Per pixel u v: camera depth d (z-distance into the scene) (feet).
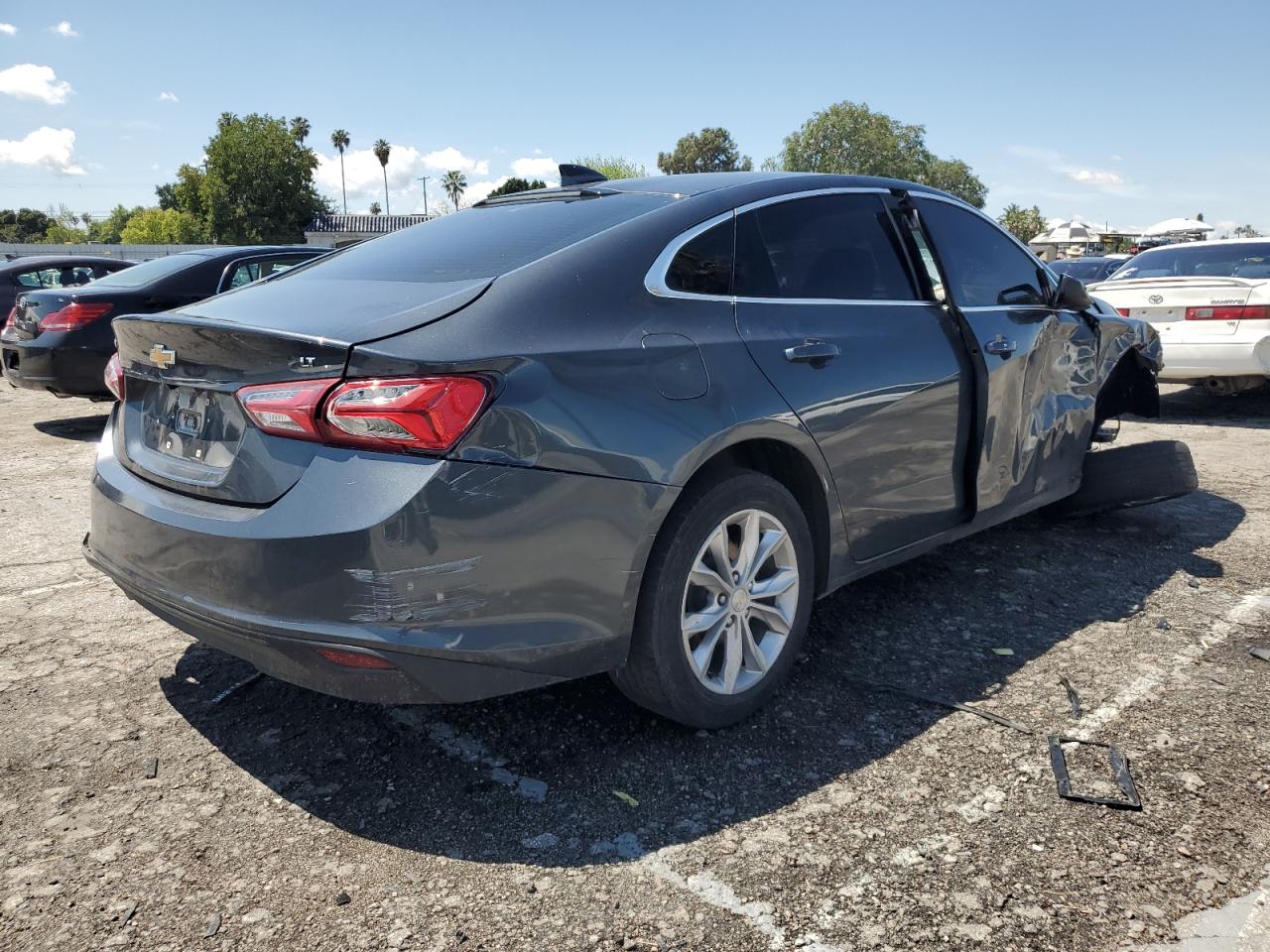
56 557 13.91
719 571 8.32
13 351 23.07
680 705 8.21
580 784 7.87
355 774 8.06
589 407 7.25
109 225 356.38
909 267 10.78
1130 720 8.77
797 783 7.84
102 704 9.31
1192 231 124.57
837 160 265.13
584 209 9.36
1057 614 11.43
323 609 6.63
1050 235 115.75
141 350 8.29
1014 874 6.64
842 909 6.32
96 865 6.87
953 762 8.13
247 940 6.11
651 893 6.53
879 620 11.25
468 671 6.91
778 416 8.48
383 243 9.97
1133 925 6.12
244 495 7.05
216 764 8.24
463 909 6.39
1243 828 7.11
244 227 231.50
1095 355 13.67
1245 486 17.65
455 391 6.64
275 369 6.98
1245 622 11.10
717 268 8.82
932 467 10.50
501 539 6.82
